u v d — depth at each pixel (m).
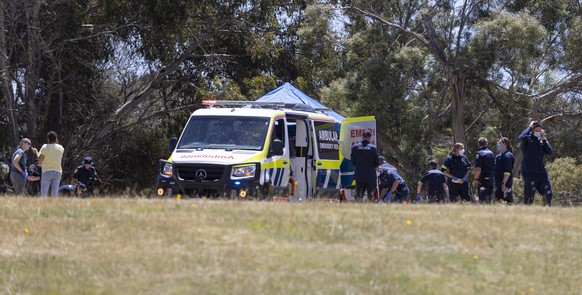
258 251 34.88
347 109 149.62
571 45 146.12
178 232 37.59
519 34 137.50
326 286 30.91
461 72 142.62
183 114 150.12
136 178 158.00
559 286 32.53
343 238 37.12
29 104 127.88
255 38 143.00
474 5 145.62
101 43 139.12
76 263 33.53
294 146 70.50
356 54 157.38
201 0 134.88
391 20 160.00
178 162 62.78
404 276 32.16
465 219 42.31
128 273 32.28
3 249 35.47
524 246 37.53
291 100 88.94
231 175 61.72
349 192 74.69
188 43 146.62
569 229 41.34
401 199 73.69
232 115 66.00
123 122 154.38
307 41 152.75
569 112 156.12
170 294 30.25
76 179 77.38
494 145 147.75
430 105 150.50
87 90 140.38
